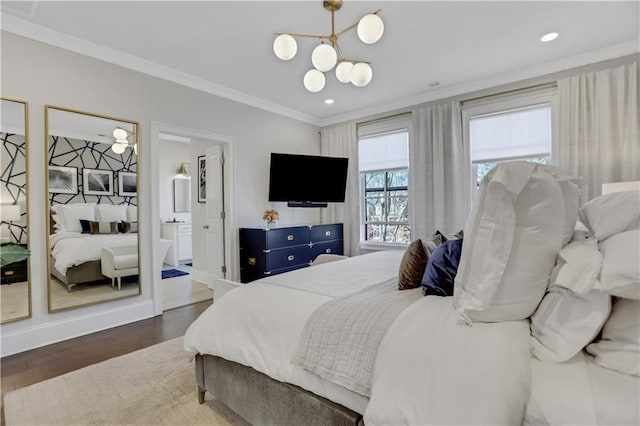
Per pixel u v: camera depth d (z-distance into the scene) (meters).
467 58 3.15
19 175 2.49
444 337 0.98
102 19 2.44
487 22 2.54
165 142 6.61
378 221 4.79
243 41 2.81
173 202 6.71
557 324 0.92
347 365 1.13
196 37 2.73
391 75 3.55
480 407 0.78
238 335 1.48
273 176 4.26
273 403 1.36
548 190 0.99
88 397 1.82
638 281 0.75
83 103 2.80
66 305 2.71
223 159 4.19
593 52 3.01
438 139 3.96
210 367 1.65
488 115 3.68
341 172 4.64
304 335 1.27
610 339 0.86
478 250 1.08
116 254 3.03
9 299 2.45
